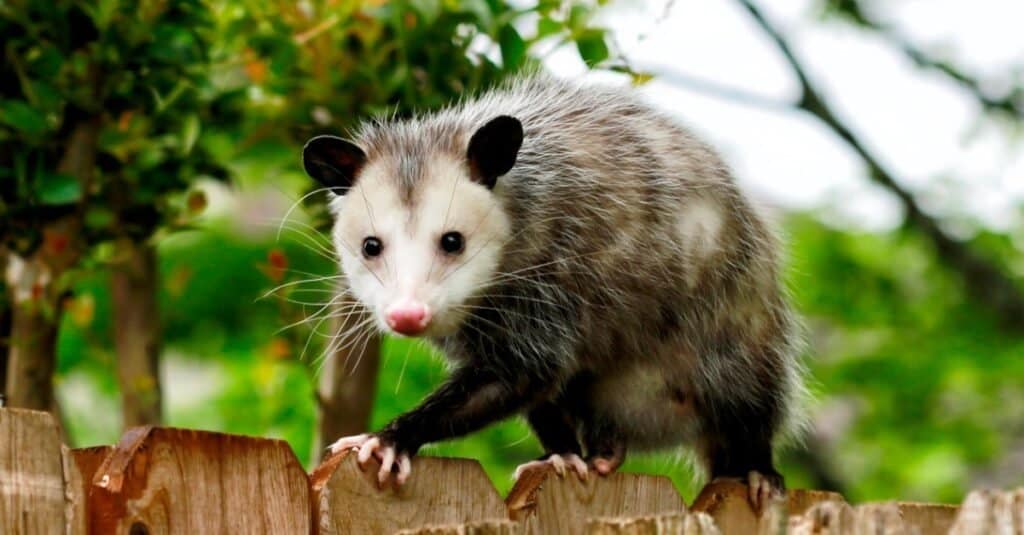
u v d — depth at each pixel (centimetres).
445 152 435
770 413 476
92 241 504
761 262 473
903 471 1016
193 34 483
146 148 507
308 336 558
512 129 421
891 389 1047
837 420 1123
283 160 529
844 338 1109
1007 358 1056
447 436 425
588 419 477
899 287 1113
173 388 920
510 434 779
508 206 434
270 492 320
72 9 466
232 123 511
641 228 443
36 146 469
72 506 289
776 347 479
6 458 282
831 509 283
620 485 401
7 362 523
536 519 377
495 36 479
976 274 1067
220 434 314
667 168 453
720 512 441
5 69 475
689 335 455
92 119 484
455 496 361
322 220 511
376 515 345
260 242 856
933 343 1079
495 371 432
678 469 608
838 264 1099
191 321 844
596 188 442
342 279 486
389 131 450
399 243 414
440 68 495
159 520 302
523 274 435
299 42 493
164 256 851
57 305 491
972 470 1125
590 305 440
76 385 855
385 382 719
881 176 1056
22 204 468
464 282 414
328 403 534
